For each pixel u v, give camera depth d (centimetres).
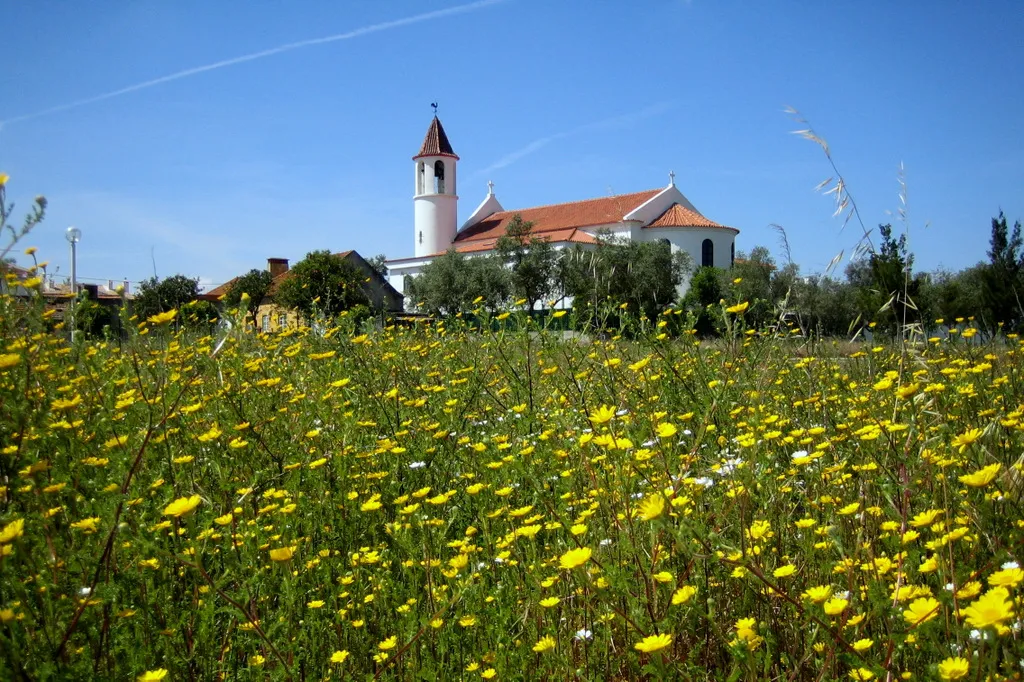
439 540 310
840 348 668
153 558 266
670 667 215
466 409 503
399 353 633
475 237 7138
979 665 171
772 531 288
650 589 232
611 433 266
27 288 321
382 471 402
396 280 7344
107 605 246
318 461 365
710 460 354
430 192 7288
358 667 259
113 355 567
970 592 204
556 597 254
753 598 261
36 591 231
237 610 237
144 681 213
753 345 497
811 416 442
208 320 713
